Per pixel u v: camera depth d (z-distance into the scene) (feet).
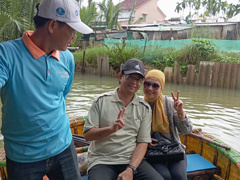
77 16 4.92
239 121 19.45
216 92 32.83
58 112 5.36
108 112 7.36
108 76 45.65
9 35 39.17
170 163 8.01
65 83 5.45
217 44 45.50
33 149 5.07
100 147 7.36
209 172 9.03
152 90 7.95
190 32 51.93
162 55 47.60
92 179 6.72
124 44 46.24
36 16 4.83
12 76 4.58
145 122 7.55
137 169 7.24
